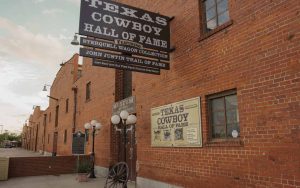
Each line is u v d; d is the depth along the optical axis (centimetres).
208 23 842
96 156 1634
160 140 979
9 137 12738
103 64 812
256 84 645
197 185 799
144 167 1073
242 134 669
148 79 1097
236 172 675
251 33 671
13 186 1220
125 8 855
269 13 630
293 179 548
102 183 1266
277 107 593
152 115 1042
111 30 816
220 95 761
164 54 930
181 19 932
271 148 596
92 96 1827
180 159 878
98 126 1470
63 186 1202
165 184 939
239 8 713
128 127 1320
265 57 630
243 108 672
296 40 566
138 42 866
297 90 556
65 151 2550
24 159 1558
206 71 805
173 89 938
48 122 3984
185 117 870
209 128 788
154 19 919
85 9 784
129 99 1252
